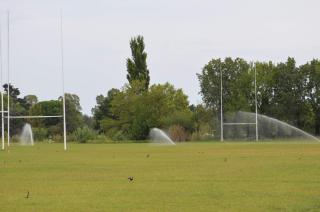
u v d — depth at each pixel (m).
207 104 160.62
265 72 157.62
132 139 143.75
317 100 156.75
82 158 57.88
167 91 157.88
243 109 155.25
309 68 157.00
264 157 55.84
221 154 63.19
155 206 24.45
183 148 83.44
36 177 36.94
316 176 35.31
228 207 24.00
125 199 26.38
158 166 45.00
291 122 158.88
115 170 41.69
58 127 188.00
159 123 148.12
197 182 32.75
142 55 161.50
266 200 25.62
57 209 23.94
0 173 40.16
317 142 113.38
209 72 162.00
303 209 23.33
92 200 26.19
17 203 25.52
